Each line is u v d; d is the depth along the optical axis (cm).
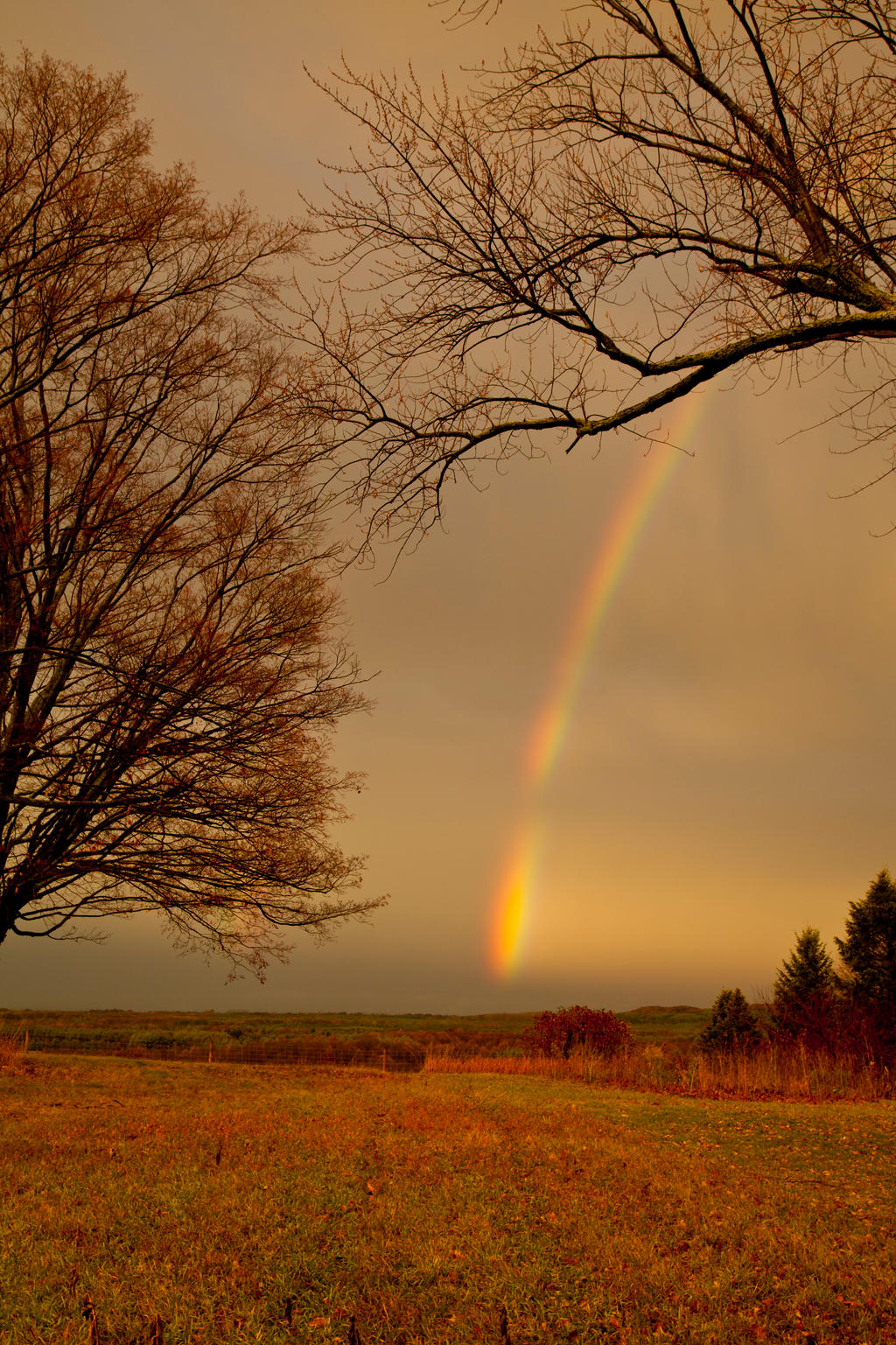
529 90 486
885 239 450
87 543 940
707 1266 587
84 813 959
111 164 865
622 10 453
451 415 504
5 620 948
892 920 3080
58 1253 583
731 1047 2705
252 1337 462
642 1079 2002
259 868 1048
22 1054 2245
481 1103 1459
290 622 1102
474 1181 800
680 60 455
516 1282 547
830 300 461
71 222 830
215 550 1069
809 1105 1534
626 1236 645
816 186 461
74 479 994
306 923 1120
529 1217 692
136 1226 652
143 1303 496
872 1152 1053
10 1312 491
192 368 1035
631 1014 6122
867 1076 1828
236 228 1011
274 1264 570
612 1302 523
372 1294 525
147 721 932
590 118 482
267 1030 3975
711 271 501
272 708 1021
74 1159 918
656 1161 938
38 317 909
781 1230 679
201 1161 882
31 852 955
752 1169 939
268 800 1041
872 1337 482
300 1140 1013
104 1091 1698
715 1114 1368
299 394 506
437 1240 619
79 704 942
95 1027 3684
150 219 873
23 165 827
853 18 450
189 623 999
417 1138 1041
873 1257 619
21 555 884
